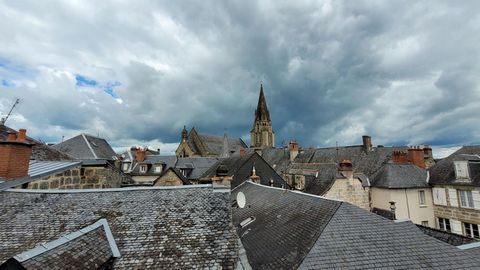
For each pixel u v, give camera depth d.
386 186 22.05
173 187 10.05
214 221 8.22
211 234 7.65
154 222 8.01
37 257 5.26
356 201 22.34
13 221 7.59
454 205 21.14
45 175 11.29
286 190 15.46
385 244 8.79
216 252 7.02
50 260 5.35
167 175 25.45
